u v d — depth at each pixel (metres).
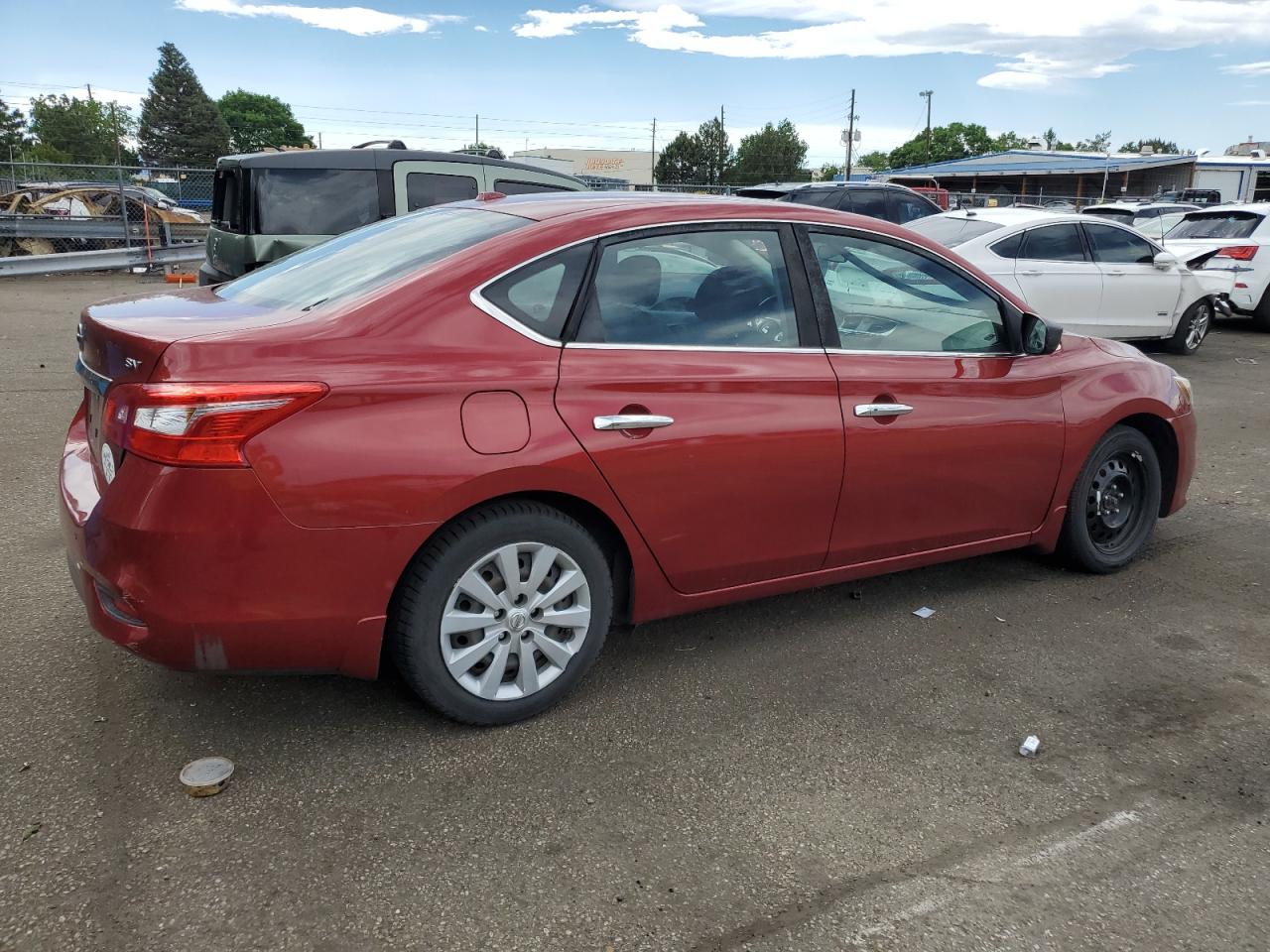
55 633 3.65
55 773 2.80
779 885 2.45
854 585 4.48
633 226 3.23
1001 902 2.41
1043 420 4.11
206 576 2.56
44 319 11.82
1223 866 2.58
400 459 2.71
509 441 2.86
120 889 2.34
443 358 2.82
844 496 3.59
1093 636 3.98
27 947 2.15
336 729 3.09
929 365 3.79
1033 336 4.08
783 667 3.64
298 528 2.61
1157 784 2.94
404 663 2.92
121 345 2.68
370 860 2.49
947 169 55.84
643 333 3.19
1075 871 2.54
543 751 3.02
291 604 2.66
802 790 2.85
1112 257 10.40
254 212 8.38
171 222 19.22
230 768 2.83
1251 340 13.20
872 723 3.25
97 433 2.89
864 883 2.47
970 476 3.92
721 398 3.26
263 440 2.56
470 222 3.43
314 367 2.65
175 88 104.56
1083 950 2.26
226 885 2.37
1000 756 3.07
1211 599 4.39
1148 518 4.70
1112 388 4.38
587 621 3.18
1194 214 14.74
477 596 2.95
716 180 94.25
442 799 2.75
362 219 8.68
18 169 18.23
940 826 2.71
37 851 2.46
